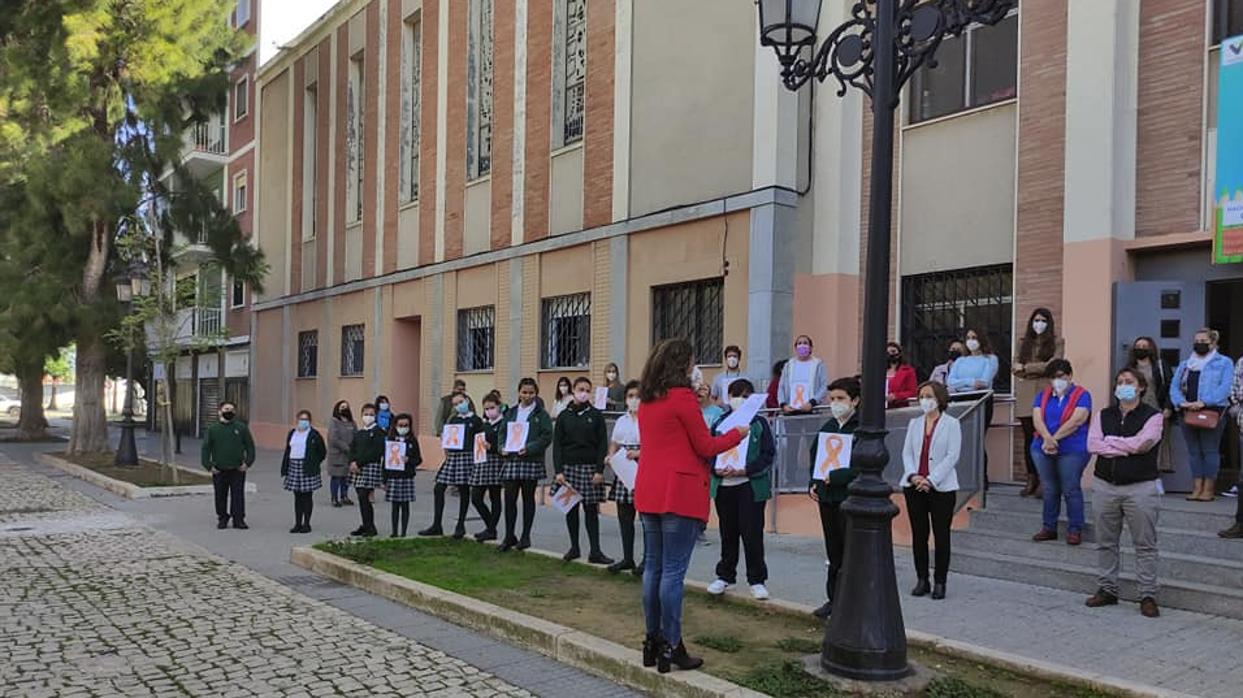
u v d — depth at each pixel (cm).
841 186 1245
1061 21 1025
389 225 2222
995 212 1091
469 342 1944
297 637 693
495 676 604
